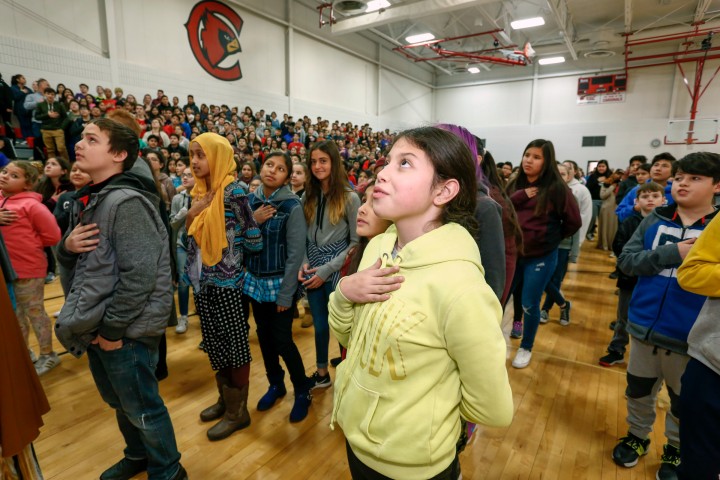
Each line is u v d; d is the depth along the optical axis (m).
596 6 9.31
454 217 0.69
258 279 1.68
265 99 9.09
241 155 6.92
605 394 1.98
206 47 7.84
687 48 10.80
